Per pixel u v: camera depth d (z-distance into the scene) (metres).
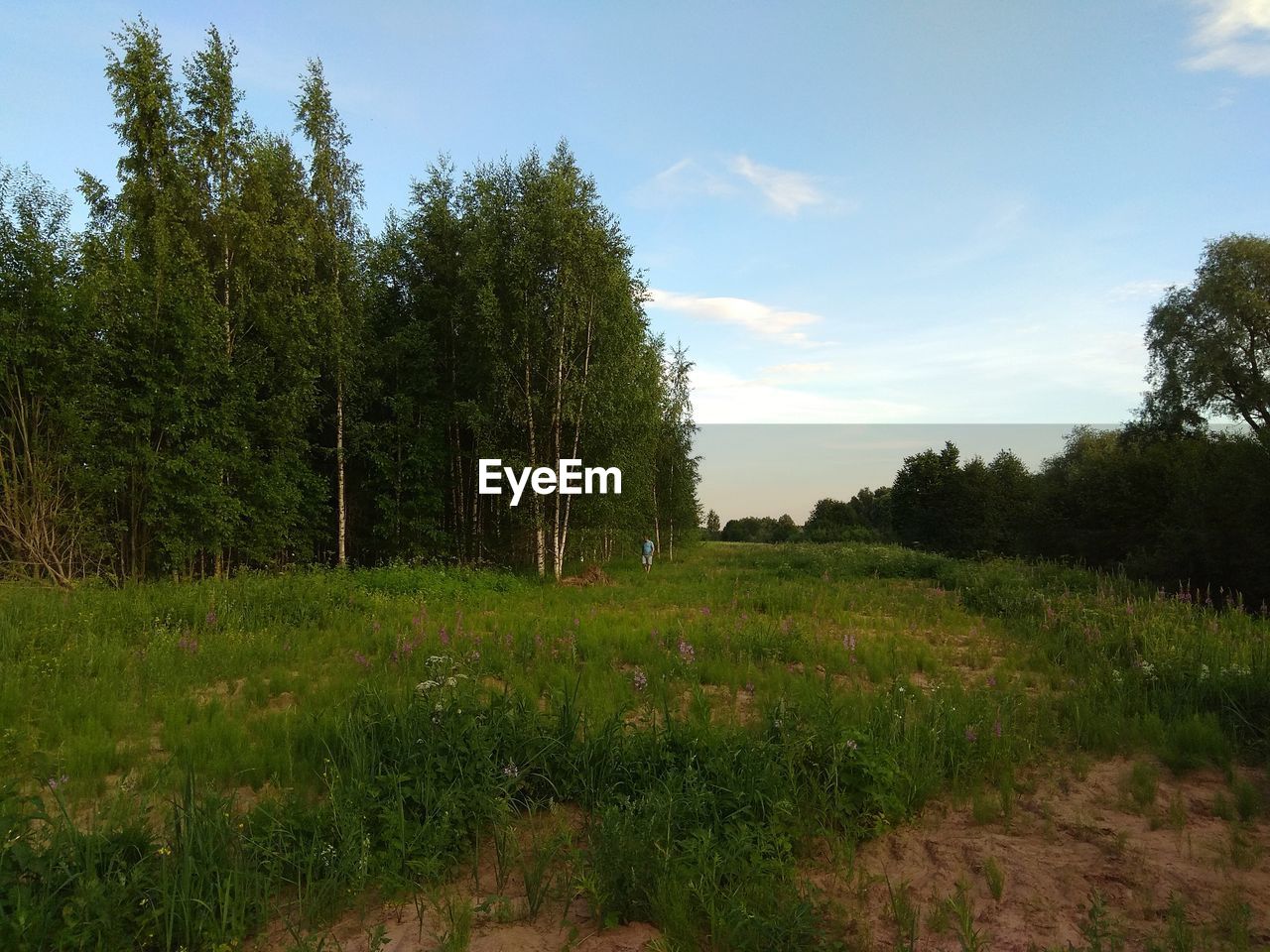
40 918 2.84
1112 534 24.20
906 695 6.10
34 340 13.62
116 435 15.09
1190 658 7.29
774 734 4.91
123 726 5.92
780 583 17.59
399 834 3.65
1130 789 4.73
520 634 9.66
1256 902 3.36
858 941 3.08
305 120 19.27
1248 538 15.08
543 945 3.10
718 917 3.02
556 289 21.02
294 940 3.11
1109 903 3.37
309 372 17.45
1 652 7.59
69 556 14.74
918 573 20.39
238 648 8.42
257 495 17.08
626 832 3.60
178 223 16.42
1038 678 7.92
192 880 3.23
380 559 21.53
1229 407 29.97
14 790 3.70
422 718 4.79
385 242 22.12
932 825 4.28
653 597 15.05
